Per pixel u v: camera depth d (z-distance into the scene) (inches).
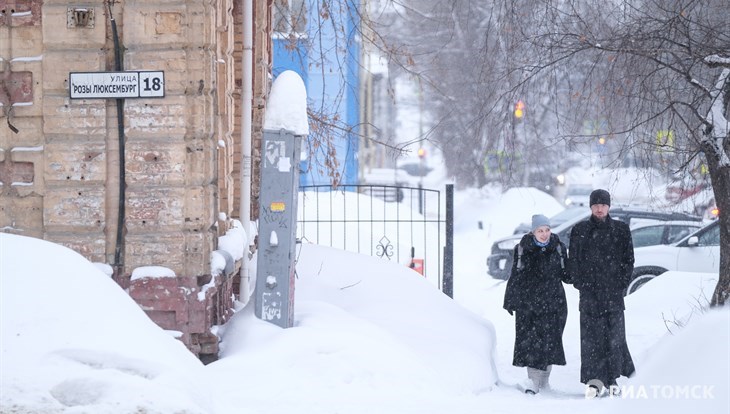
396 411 577.9
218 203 792.9
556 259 840.3
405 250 1424.7
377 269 959.6
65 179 745.0
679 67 884.6
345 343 692.1
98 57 744.3
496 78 979.9
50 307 484.1
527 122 1189.7
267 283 748.6
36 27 749.3
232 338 740.7
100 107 743.7
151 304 737.0
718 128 874.8
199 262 741.9
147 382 454.3
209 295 745.6
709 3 892.6
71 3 746.2
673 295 1162.6
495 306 1347.2
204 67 744.3
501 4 964.6
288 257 748.6
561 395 826.8
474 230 2637.8
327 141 1184.2
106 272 740.7
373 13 1255.5
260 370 660.7
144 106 743.1
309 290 904.3
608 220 837.2
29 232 756.6
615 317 823.1
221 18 803.4
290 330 713.0
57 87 746.2
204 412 450.3
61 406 434.9
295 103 749.9
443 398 652.7
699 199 1052.5
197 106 743.1
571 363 994.7
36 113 749.9
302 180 1829.5
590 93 942.4
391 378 669.9
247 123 916.0
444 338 844.6
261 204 750.5
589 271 828.6
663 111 880.9
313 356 678.5
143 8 740.0
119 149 744.3
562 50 924.6
